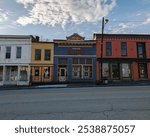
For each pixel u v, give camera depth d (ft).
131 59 87.86
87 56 88.43
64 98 33.65
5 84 86.53
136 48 89.81
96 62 88.12
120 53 88.74
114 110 22.63
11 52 88.89
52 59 88.43
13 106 26.76
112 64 88.63
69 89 53.57
